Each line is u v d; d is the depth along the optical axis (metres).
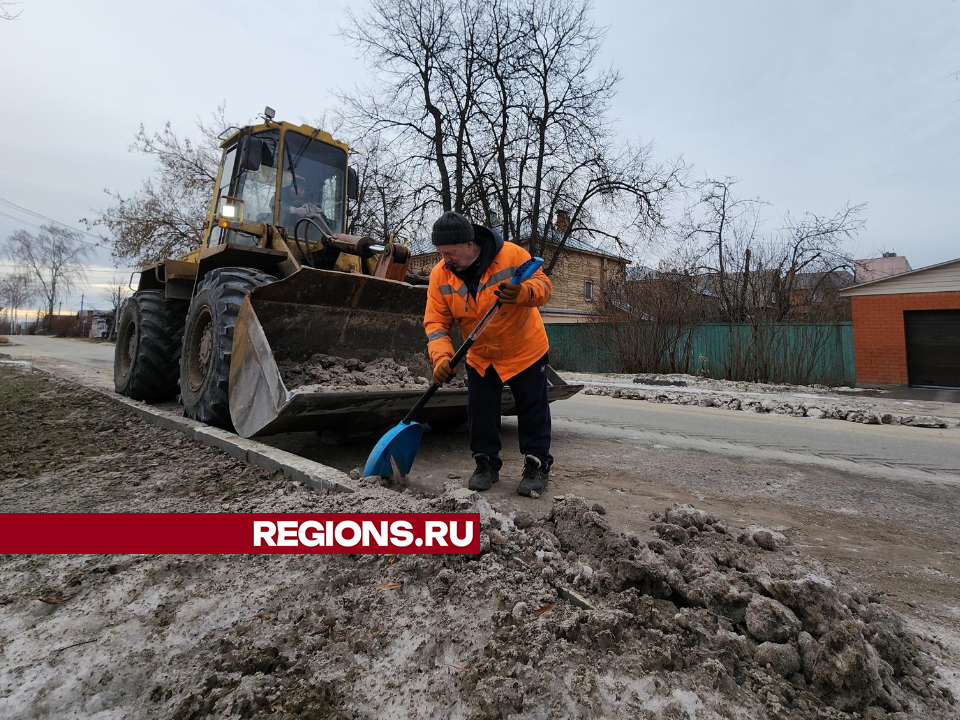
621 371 14.41
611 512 2.46
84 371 9.03
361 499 2.18
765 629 1.35
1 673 1.28
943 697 1.22
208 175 17.23
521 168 16.45
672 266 14.88
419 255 17.31
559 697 1.15
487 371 2.71
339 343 3.89
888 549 2.18
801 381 12.11
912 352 11.56
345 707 1.15
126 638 1.40
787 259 14.45
